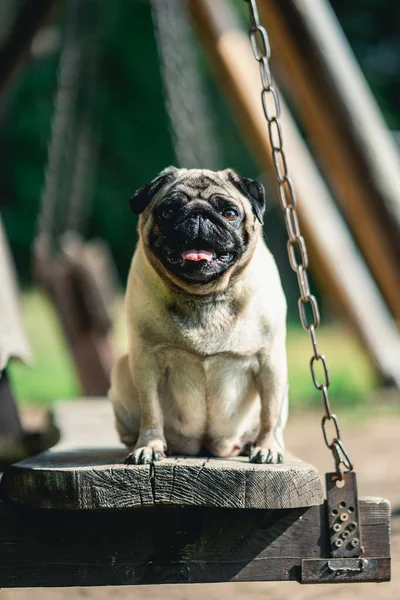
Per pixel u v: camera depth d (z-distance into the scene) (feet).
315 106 31.68
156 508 15.72
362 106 31.60
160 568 15.65
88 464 15.96
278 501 14.98
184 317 16.33
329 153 32.78
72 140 47.42
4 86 35.58
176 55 36.91
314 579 15.56
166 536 15.67
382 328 48.32
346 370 54.95
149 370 16.72
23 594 19.58
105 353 44.19
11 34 34.06
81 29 44.73
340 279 45.68
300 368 56.80
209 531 15.66
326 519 15.67
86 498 14.96
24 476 15.42
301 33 30.83
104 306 44.27
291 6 30.68
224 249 15.67
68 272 44.24
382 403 47.21
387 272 33.53
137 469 15.03
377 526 15.75
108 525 15.70
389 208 31.91
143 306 16.49
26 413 44.55
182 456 17.71
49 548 15.66
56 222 48.14
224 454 18.03
